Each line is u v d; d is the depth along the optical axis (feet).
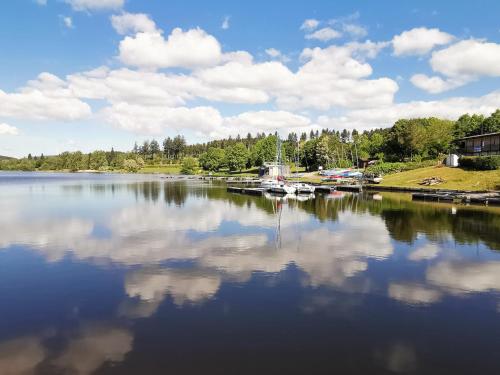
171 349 46.01
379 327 52.19
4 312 57.00
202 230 121.70
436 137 416.67
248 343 47.44
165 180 506.89
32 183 411.95
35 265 81.20
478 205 189.98
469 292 65.77
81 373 41.16
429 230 121.29
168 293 64.54
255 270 77.56
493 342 48.37
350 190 298.56
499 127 395.34
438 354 45.39
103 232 117.70
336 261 84.58
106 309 57.98
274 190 286.87
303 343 47.57
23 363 43.11
